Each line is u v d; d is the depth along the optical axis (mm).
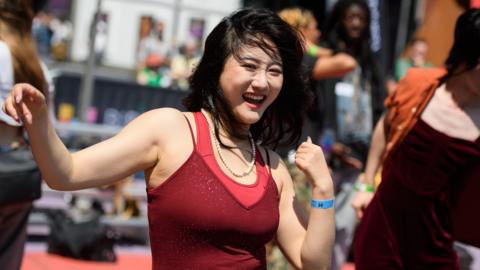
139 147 2590
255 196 2656
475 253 6922
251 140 2846
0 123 4098
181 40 11742
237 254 2604
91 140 7723
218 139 2701
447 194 4066
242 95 2701
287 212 2857
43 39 13852
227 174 2652
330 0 9156
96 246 6832
